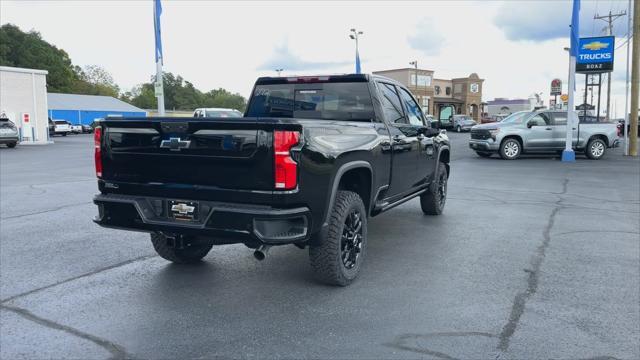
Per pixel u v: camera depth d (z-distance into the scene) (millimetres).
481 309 4148
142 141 4223
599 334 3688
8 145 28500
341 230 4469
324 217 4195
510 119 19141
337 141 4352
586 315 4031
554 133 18500
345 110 5859
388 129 5586
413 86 68250
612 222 7559
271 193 3807
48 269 5234
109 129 4387
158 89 20109
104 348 3482
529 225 7340
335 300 4352
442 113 7469
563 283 4793
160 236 5055
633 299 4391
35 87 35562
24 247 6086
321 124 4262
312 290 4594
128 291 4586
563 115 18656
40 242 6324
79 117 65188
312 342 3559
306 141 3924
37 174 14195
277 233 3842
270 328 3789
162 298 4414
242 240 3922
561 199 9711
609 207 8844
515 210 8523
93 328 3803
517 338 3615
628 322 3900
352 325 3838
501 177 13250
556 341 3570
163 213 4219
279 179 3777
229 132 3861
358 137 4758
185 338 3631
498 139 18406
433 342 3549
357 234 4816
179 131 4031
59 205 8961
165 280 4887
